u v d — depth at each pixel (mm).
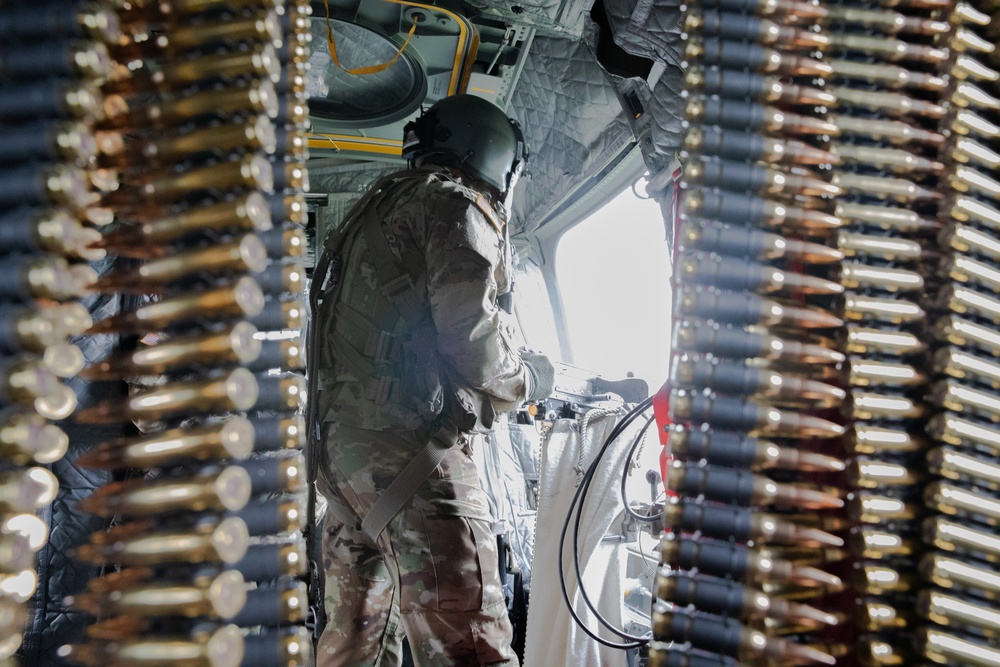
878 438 788
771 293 816
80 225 709
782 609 730
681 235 785
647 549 2275
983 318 858
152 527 682
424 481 1685
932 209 886
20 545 609
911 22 861
